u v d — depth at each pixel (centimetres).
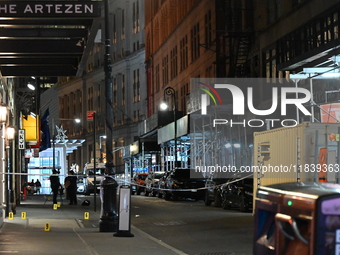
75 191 3697
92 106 12575
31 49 1675
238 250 1505
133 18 10875
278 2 4119
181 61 6925
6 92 2438
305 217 530
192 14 6316
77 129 13125
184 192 4081
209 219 2441
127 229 1709
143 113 10312
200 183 4119
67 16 1381
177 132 5181
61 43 1670
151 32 8750
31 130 3331
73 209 3108
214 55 5409
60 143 7188
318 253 515
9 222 2120
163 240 1766
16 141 3216
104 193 1831
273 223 605
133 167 7675
